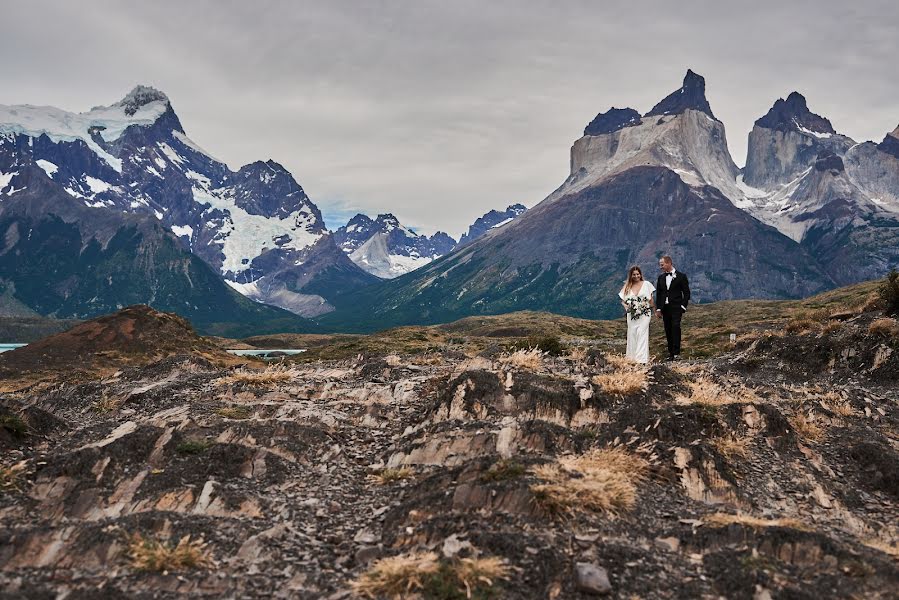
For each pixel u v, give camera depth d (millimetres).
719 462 14156
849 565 10305
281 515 12586
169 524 11680
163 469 13961
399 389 21547
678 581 10078
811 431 17094
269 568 10625
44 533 11125
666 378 19719
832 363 26484
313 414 18406
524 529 11203
